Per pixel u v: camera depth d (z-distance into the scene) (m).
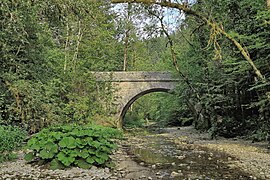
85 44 24.41
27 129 15.48
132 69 38.19
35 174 8.62
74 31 23.50
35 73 16.22
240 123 19.30
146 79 27.34
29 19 14.65
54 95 18.20
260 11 12.88
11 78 14.22
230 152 13.19
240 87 17.92
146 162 10.93
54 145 9.43
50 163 9.36
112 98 24.59
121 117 28.38
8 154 10.49
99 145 9.55
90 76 21.48
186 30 19.89
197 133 23.86
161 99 33.19
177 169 9.63
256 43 12.85
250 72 15.22
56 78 19.02
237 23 15.34
